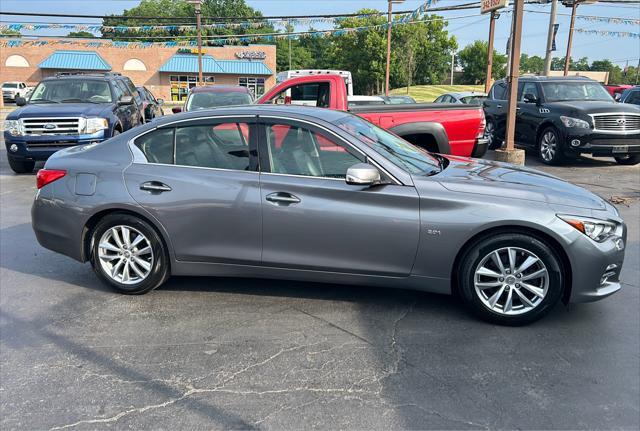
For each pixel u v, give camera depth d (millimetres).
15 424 2945
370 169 3936
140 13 83062
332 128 4277
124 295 4773
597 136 11023
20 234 6762
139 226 4555
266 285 4957
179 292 4828
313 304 4516
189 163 4523
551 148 11922
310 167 4281
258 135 4402
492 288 4074
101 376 3432
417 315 4277
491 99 14766
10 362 3627
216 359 3623
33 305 4574
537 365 3500
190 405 3098
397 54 69062
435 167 4645
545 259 3912
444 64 91000
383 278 4219
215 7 81625
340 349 3734
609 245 3906
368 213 4094
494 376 3371
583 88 12578
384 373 3414
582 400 3109
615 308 4391
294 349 3744
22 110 10773
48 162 4918
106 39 37875
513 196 3984
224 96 12914
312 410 3033
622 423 2896
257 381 3340
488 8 11578
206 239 4445
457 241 3986
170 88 53000
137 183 4527
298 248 4273
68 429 2898
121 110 11758
